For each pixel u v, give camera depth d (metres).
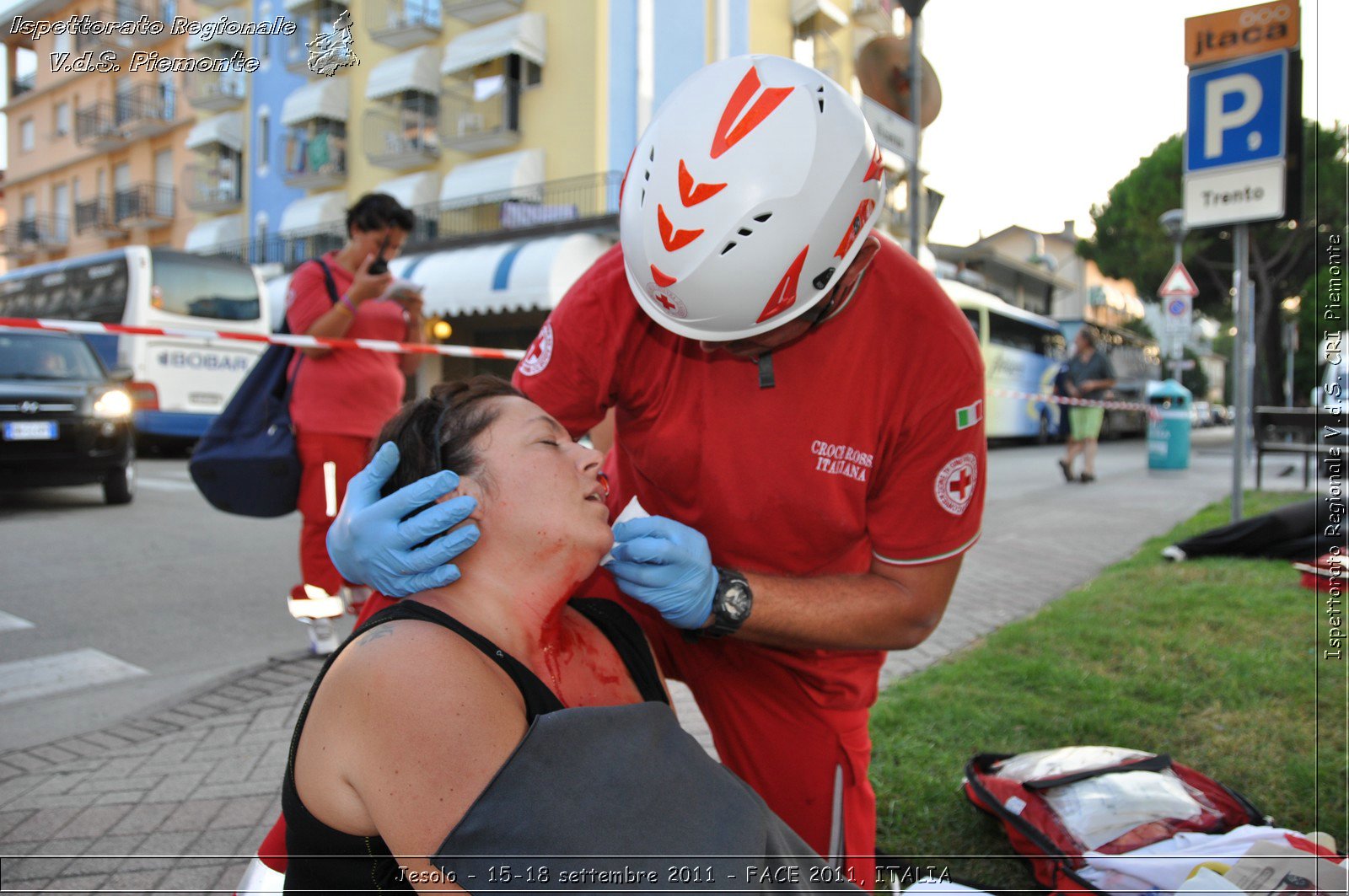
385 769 0.99
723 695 1.81
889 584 1.63
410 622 1.09
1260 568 4.95
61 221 17.53
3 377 7.65
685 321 1.44
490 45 15.48
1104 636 3.69
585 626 1.40
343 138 16.45
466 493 1.19
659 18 16.09
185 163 16.70
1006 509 8.21
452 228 16.86
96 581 5.14
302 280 3.59
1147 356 27.75
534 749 1.04
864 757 1.85
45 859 2.07
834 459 1.55
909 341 1.52
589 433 2.12
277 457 3.38
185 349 13.20
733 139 1.34
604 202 15.70
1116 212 20.98
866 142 1.46
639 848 1.07
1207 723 2.78
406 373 4.02
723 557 1.71
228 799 2.39
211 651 3.86
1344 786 2.35
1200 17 4.89
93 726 2.95
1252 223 4.93
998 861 2.07
